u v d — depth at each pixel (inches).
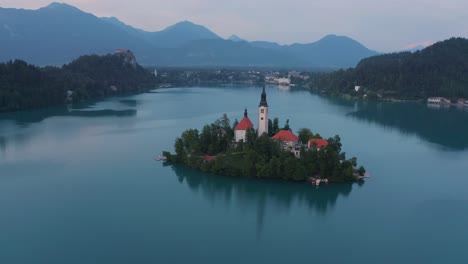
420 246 5885.8
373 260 5521.7
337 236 6161.4
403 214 6919.3
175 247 5767.7
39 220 6501.0
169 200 7431.1
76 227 6299.2
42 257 5457.7
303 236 6156.5
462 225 6550.2
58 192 7701.8
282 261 5467.5
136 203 7258.9
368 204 7342.5
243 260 5467.5
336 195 7711.6
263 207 7204.7
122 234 6102.4
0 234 6048.2
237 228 6392.7
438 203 7381.9
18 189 7800.2
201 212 6953.7
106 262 5369.1
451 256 5639.8
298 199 7544.3
